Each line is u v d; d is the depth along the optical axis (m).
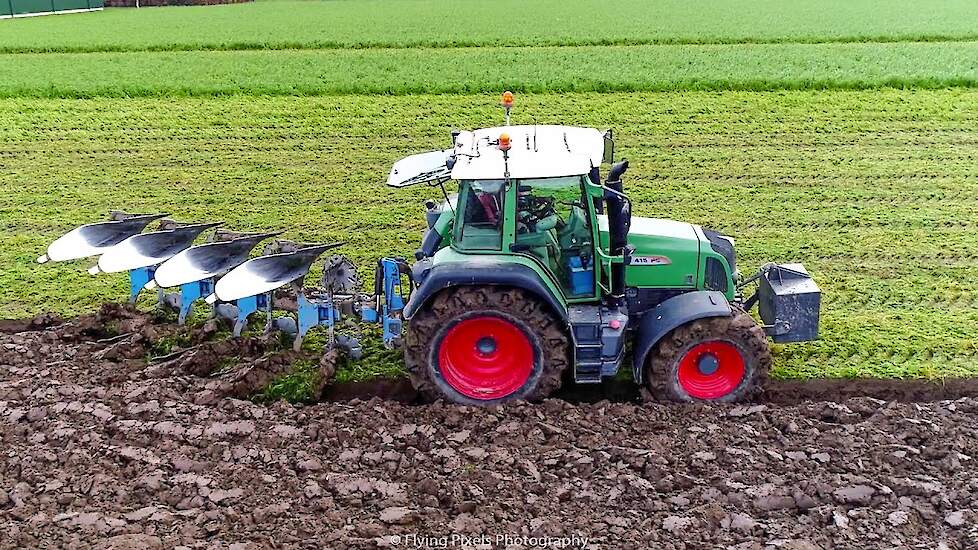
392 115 21.16
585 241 8.29
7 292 11.59
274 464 7.24
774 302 8.68
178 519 6.56
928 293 11.09
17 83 25.00
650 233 8.77
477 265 7.98
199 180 16.64
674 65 26.23
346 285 9.54
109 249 9.91
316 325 9.38
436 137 19.30
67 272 12.22
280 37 37.28
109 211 14.94
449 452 7.37
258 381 8.75
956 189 15.19
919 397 8.74
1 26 44.69
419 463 7.27
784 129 19.16
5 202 15.44
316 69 27.11
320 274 11.98
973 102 20.86
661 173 16.45
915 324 10.23
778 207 14.54
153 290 11.55
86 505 6.73
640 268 8.70
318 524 6.49
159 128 20.42
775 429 7.70
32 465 7.23
